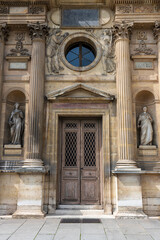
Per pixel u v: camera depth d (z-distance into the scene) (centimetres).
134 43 1229
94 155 1180
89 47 1267
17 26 1229
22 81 1189
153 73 1192
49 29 1231
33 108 1115
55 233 771
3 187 1071
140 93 1194
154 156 1113
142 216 976
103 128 1143
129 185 1017
